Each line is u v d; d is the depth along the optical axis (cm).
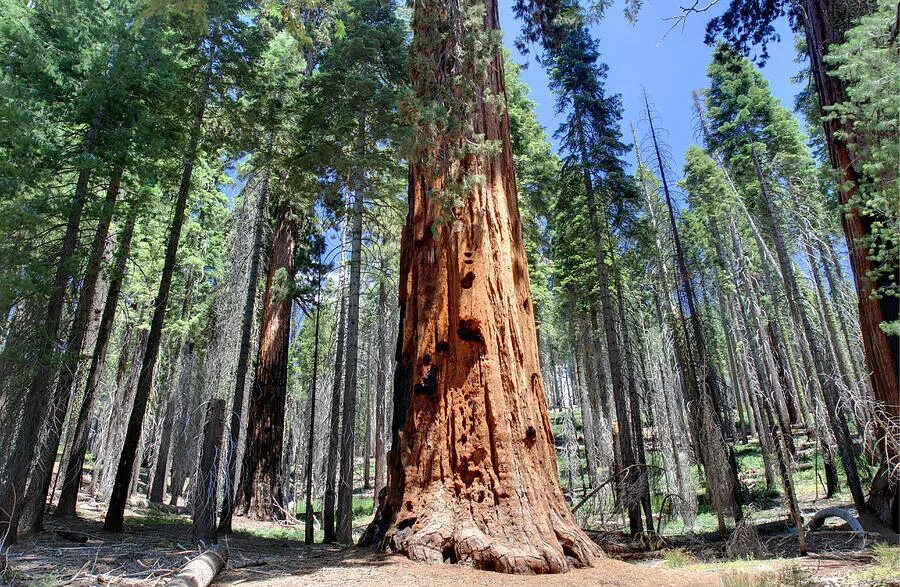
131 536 1016
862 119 830
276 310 1864
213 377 1806
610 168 1552
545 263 2288
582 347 2398
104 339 1295
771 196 2017
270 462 1747
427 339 903
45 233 962
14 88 876
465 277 897
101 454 2069
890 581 620
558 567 703
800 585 627
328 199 1356
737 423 3591
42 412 860
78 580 597
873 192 820
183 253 2003
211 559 686
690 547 1162
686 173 2236
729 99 2133
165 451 2250
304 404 2936
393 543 783
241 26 1267
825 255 2138
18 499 812
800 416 2773
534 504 773
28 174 874
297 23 717
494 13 1091
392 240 1722
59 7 976
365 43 1314
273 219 1962
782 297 2145
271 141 1389
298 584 612
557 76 1691
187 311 2078
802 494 1841
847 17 1184
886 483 1097
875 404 1063
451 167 954
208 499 884
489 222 934
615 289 1869
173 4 646
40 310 884
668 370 1808
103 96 963
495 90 1062
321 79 1310
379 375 2334
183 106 1264
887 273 1112
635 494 1252
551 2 1324
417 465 834
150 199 1233
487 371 839
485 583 626
